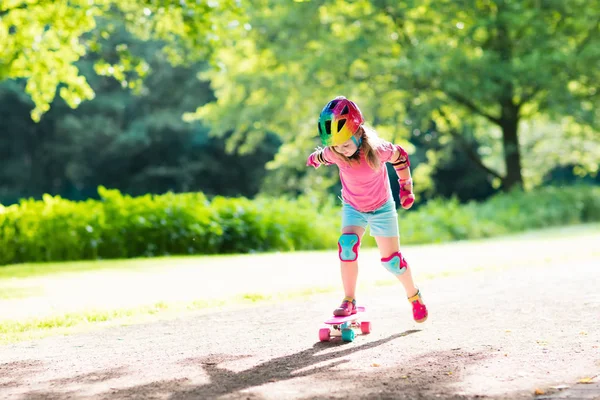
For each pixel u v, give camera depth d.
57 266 10.99
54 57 14.50
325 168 30.39
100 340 5.21
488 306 6.11
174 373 4.07
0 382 4.01
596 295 6.46
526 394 3.38
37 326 5.79
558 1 24.50
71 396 3.64
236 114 29.19
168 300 6.89
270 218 15.35
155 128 40.03
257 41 27.12
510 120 27.20
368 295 7.12
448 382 3.64
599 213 25.20
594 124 25.17
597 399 3.23
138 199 14.30
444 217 19.33
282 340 4.99
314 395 3.47
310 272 9.29
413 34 26.22
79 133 39.34
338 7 25.95
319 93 26.44
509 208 22.97
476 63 23.69
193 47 14.41
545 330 4.93
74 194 45.09
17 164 42.00
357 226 5.14
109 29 15.69
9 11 13.91
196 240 14.12
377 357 4.30
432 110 25.28
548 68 23.98
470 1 24.59
